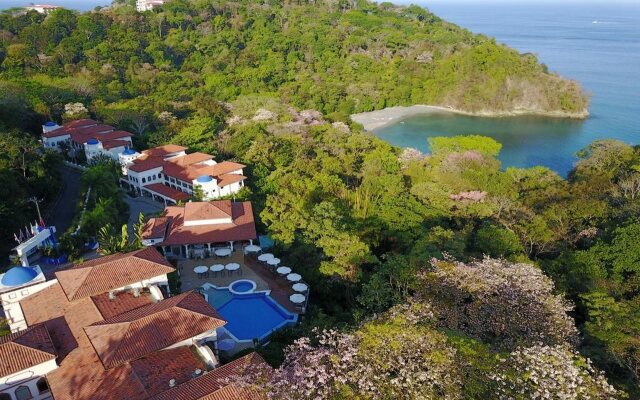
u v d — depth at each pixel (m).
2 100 89.38
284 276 49.62
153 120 101.19
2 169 56.59
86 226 53.59
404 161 85.38
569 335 33.38
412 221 57.28
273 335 38.91
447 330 30.34
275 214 55.97
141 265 37.84
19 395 28.89
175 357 29.97
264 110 115.25
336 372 25.52
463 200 68.12
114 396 26.94
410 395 24.62
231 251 53.91
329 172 79.50
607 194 67.38
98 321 32.72
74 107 100.31
